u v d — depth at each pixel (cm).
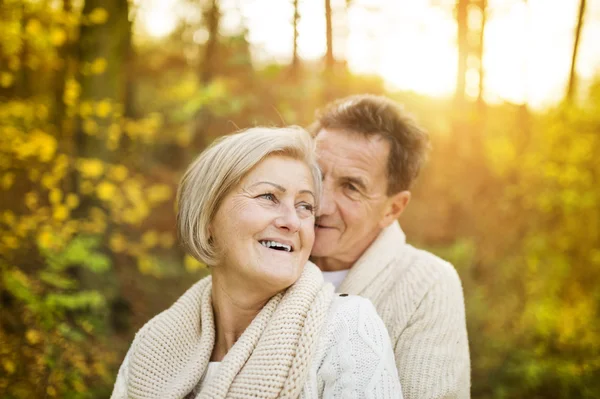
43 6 469
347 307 139
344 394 128
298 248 140
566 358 488
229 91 549
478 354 483
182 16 796
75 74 513
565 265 583
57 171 438
